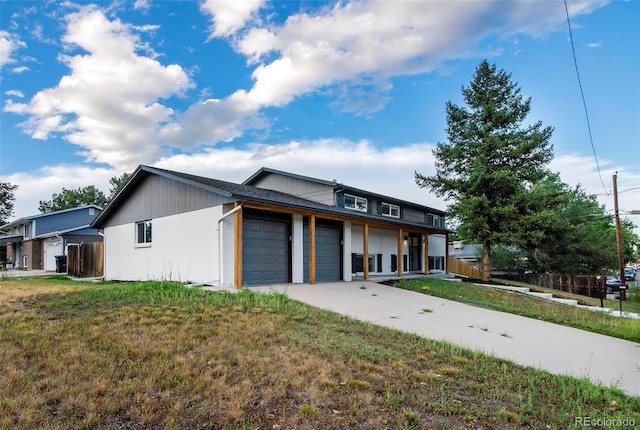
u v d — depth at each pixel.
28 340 4.71
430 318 8.41
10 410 3.07
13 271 22.67
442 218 23.45
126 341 4.79
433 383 4.19
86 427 2.88
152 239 12.85
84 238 24.91
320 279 13.10
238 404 3.35
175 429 2.93
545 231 19.14
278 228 11.81
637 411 4.02
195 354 4.49
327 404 3.50
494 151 18.80
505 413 3.56
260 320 6.21
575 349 6.77
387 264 17.98
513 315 9.85
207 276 10.57
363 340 5.73
